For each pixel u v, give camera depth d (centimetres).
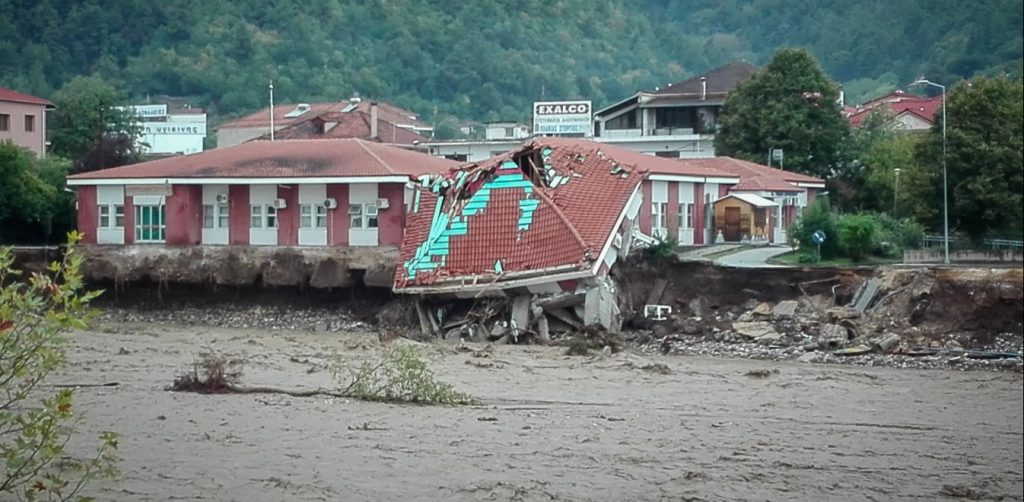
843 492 2855
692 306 6378
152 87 19312
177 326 6894
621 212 6444
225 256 7256
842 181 10794
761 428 3638
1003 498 2848
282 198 7594
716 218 8888
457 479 2836
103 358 5041
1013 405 4256
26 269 7406
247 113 18800
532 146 6788
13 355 2006
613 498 2712
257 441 3216
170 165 7956
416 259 6675
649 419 3725
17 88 17750
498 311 6338
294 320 7012
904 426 3772
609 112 12838
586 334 6044
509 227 6512
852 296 6244
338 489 2734
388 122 12962
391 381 4028
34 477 2377
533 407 3906
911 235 8162
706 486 2847
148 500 2617
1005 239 8356
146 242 7806
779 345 5881
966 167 8200
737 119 11175
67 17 19988
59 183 9469
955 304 5991
